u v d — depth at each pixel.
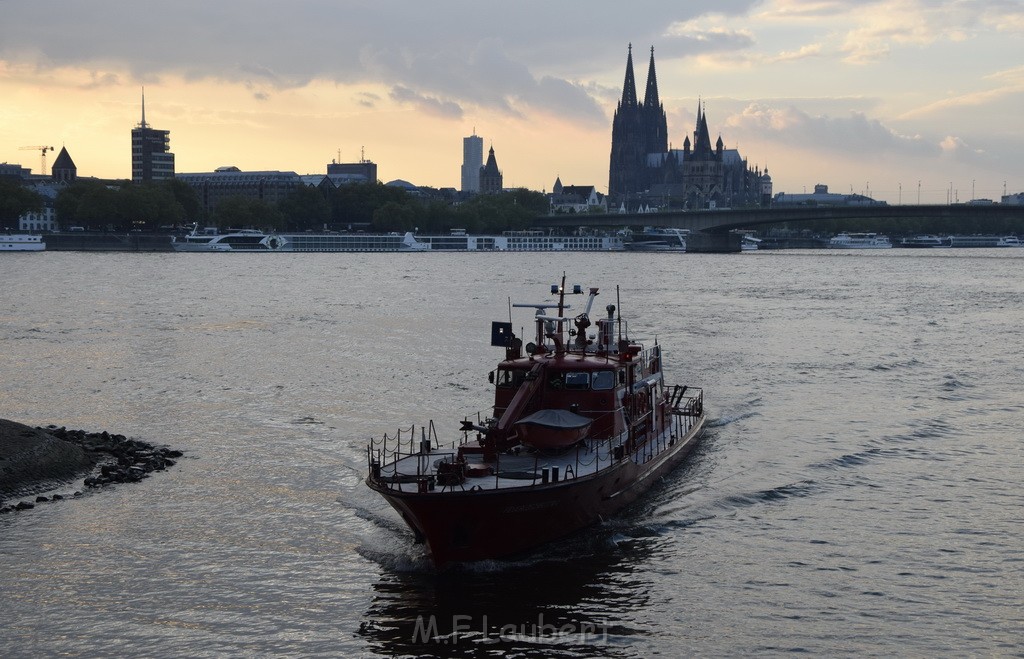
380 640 30.91
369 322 117.75
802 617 32.44
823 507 43.12
